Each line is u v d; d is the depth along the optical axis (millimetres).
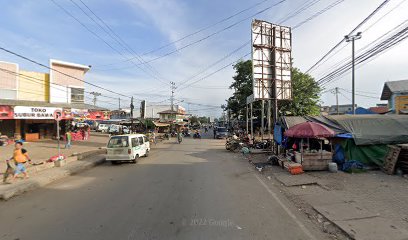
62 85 31297
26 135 29500
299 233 5609
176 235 5477
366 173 11953
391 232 5535
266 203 7824
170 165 15539
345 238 5391
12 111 24281
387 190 8875
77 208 7457
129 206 7547
